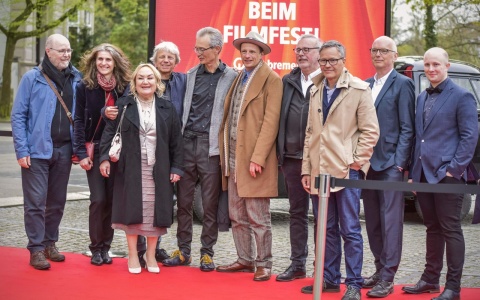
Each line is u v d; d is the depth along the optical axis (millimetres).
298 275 7305
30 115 7469
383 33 10047
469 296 6883
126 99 7359
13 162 18469
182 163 7492
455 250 6566
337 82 6594
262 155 7145
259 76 7293
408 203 12219
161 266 7699
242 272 7562
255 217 7285
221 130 7473
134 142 7289
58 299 6316
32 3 29859
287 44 10070
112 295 6520
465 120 6484
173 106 7484
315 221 6848
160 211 7316
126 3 40406
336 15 10055
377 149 6898
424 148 6621
